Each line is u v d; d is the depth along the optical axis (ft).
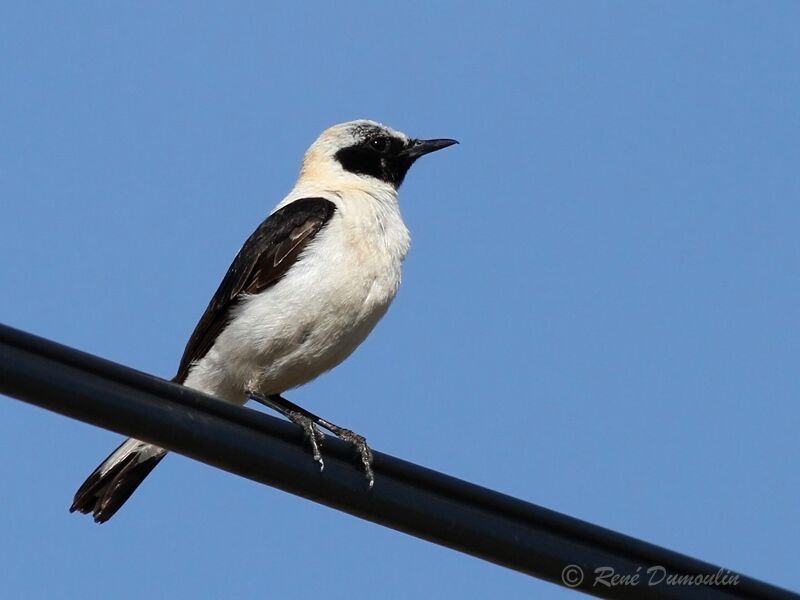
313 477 36.50
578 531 37.50
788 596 37.65
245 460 35.73
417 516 37.01
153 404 34.17
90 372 33.12
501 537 37.11
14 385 32.01
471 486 37.47
